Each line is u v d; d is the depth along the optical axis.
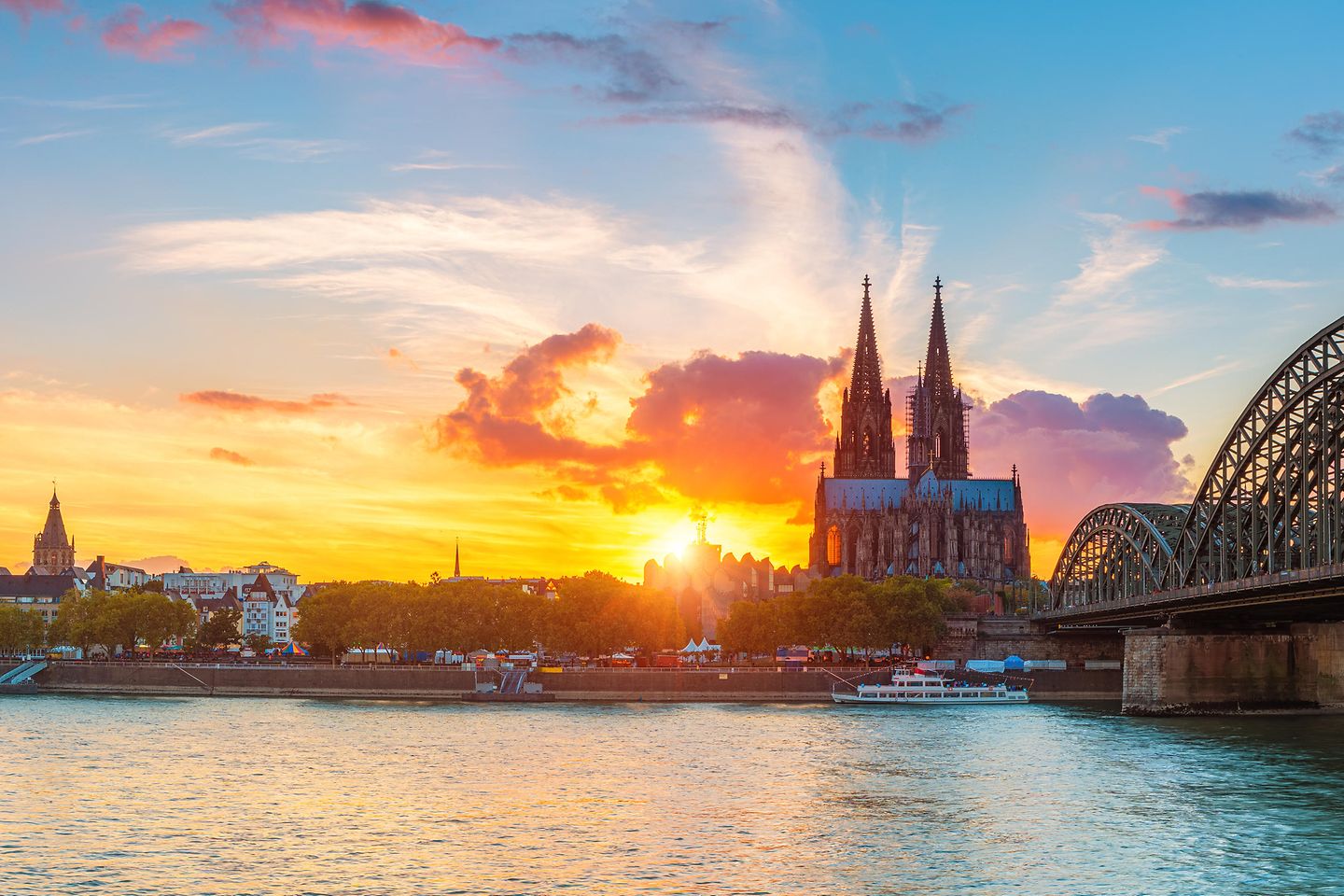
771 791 126.75
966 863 96.88
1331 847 100.62
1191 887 90.50
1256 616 195.38
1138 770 137.50
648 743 164.88
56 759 149.75
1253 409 170.12
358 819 113.75
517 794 125.06
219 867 96.75
